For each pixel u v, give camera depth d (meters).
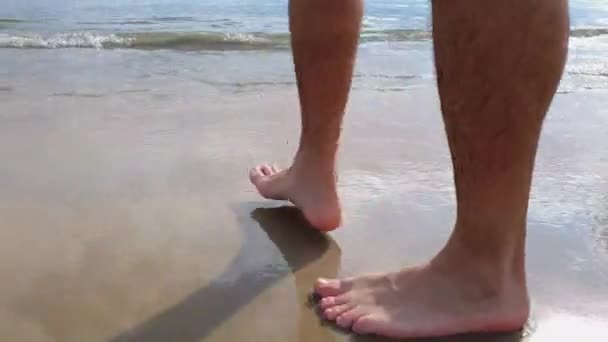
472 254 0.85
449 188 1.31
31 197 1.22
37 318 0.86
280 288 0.95
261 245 1.07
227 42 3.12
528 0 0.72
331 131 1.09
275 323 0.86
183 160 1.44
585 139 1.68
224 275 0.98
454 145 0.81
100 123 1.70
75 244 1.05
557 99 2.14
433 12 0.78
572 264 1.02
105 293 0.92
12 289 0.92
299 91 1.09
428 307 0.85
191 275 0.97
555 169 1.44
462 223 0.85
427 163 1.44
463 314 0.84
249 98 2.03
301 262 1.02
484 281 0.85
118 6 4.22
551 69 0.74
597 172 1.42
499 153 0.78
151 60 2.65
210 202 1.23
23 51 2.76
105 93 2.04
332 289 0.90
